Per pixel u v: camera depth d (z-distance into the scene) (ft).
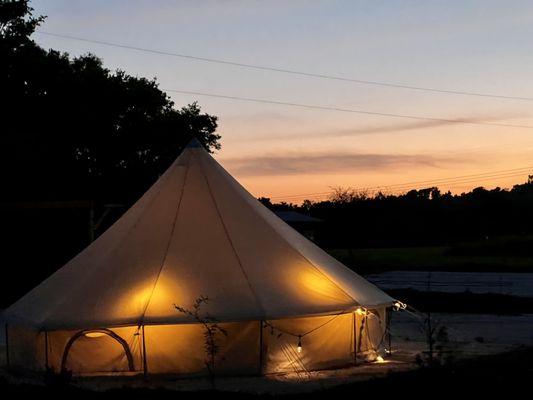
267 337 42.14
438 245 210.18
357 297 46.21
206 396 31.91
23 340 44.09
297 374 42.32
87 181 116.26
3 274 93.71
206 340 41.09
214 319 41.06
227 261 44.98
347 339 45.14
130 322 40.88
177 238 46.09
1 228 95.30
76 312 42.09
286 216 175.01
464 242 202.69
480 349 50.21
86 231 98.37
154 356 41.34
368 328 46.75
